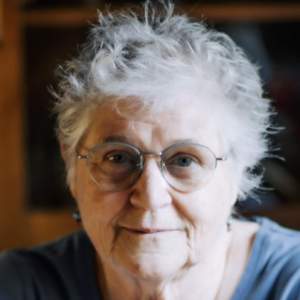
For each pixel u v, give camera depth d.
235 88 0.93
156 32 0.95
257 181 1.02
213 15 1.66
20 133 1.71
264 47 1.71
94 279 1.05
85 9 1.66
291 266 1.01
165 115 0.87
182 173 0.88
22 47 1.68
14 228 1.74
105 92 0.87
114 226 0.92
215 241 0.96
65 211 1.75
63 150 1.00
